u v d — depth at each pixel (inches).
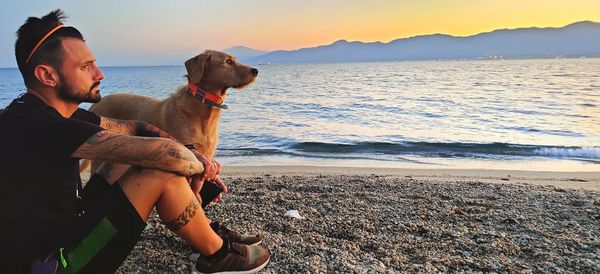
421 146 467.5
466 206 201.8
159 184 87.4
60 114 83.0
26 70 79.1
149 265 125.8
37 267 75.4
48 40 77.7
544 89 1192.2
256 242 130.3
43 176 74.4
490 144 466.9
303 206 194.5
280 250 137.6
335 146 468.1
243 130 573.0
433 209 193.8
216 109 171.2
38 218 75.6
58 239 79.0
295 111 776.9
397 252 140.9
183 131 164.1
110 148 78.7
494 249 143.8
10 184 72.2
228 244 112.3
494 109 775.1
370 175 318.3
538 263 133.4
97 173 91.3
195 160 91.4
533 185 269.3
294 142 488.7
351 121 658.8
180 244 141.4
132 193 84.7
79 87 82.4
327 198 213.9
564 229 166.7
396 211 189.8
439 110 776.3
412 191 238.7
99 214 82.0
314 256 132.8
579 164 391.2
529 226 169.6
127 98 191.2
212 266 110.4
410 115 719.7
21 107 77.4
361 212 186.9
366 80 1955.0
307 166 374.0
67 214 81.1
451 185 261.4
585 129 563.2
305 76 2578.7
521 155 430.0
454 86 1416.1
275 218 173.3
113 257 83.9
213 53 180.5
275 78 2313.0
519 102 872.3
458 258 135.8
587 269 129.1
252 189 237.3
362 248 144.6
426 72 2974.9
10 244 73.9
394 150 454.0
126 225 84.1
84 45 82.7
